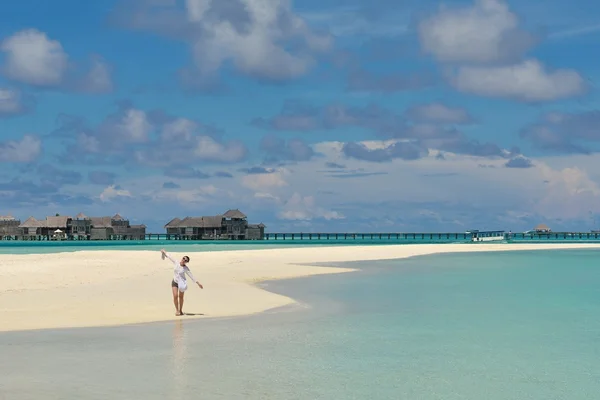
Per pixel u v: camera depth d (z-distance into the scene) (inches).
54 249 4133.9
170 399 495.8
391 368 603.2
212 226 7460.6
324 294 1230.3
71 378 555.5
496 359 644.7
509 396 516.1
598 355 665.0
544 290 1316.4
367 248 3476.9
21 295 1114.1
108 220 7844.5
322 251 3034.0
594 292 1269.7
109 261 2034.9
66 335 757.9
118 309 965.8
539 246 4205.2
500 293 1255.5
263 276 1644.9
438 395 516.1
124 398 496.1
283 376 569.9
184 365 608.4
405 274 1758.1
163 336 757.3
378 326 841.5
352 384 545.0
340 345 709.3
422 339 750.5
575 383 554.6
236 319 893.2
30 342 713.6
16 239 7618.1
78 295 1124.5
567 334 785.6
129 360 626.8
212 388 527.8
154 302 1051.3
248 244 5610.2
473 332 797.9
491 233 6599.4
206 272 1723.7
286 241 7372.1
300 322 872.9
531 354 669.3
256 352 669.9
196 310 973.8
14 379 550.9
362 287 1375.5
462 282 1502.2
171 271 1711.4
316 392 520.1
